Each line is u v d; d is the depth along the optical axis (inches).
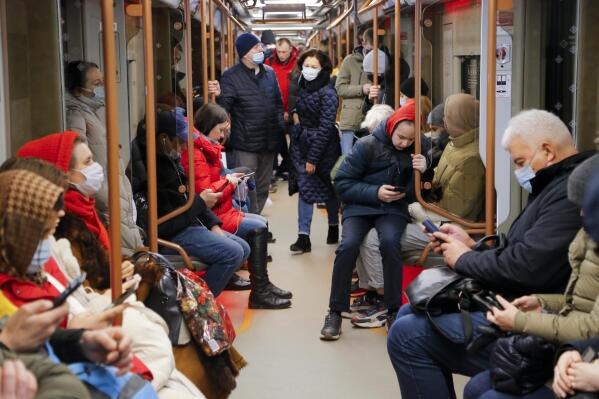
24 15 164.7
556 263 135.5
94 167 146.6
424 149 221.8
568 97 199.0
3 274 102.9
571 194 118.9
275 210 459.8
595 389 105.9
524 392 122.8
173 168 217.0
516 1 203.0
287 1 684.7
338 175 233.0
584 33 191.6
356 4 401.4
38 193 101.5
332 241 362.3
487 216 162.6
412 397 150.0
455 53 220.1
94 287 142.9
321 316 253.4
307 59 334.3
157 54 233.1
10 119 156.6
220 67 444.8
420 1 219.0
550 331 122.0
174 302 146.8
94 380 101.0
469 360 145.3
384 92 328.8
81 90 183.9
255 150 350.0
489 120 160.6
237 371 156.9
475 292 140.8
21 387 83.7
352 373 205.2
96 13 187.6
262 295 261.9
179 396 125.2
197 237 219.3
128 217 185.3
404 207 229.9
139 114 213.2
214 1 405.4
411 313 154.4
